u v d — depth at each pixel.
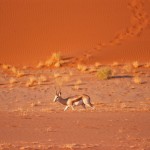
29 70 135.38
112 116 84.06
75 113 88.31
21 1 174.75
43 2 173.25
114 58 143.00
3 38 159.62
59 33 160.50
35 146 56.94
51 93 112.75
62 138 64.56
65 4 171.88
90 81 122.81
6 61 145.62
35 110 93.31
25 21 167.12
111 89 115.69
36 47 154.38
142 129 71.56
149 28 161.75
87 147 56.09
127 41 154.12
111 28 162.00
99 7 170.25
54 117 83.25
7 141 62.44
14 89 116.12
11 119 81.31
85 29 161.75
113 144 59.34
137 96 109.56
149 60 142.00
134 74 129.25
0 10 171.75
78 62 140.62
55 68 136.62
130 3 173.00
